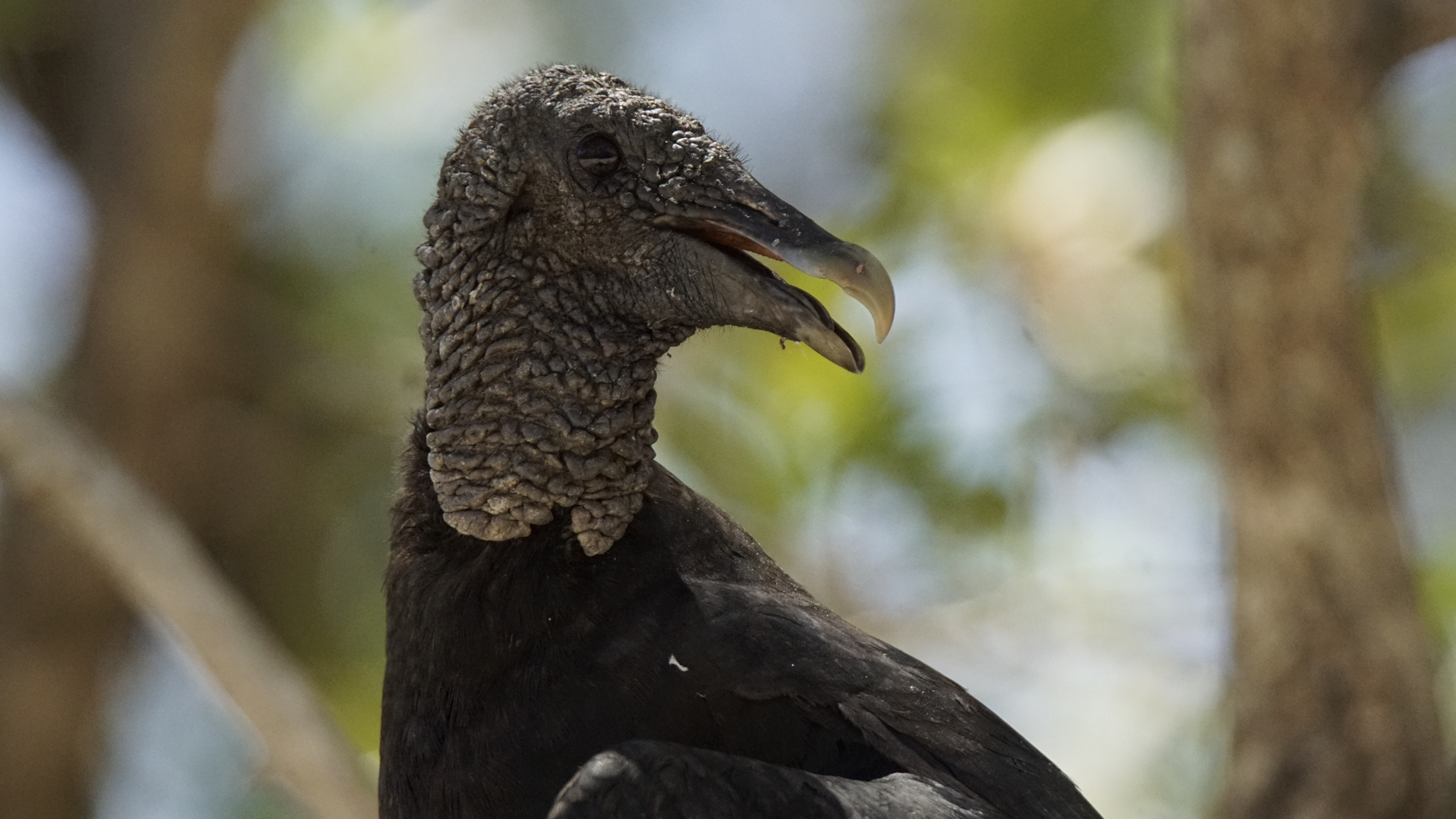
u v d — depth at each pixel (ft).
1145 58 35.42
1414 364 40.37
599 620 18.01
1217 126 26.21
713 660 17.65
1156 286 33.65
